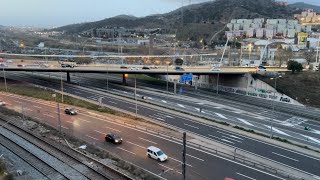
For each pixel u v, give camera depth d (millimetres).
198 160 49219
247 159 49656
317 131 72188
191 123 71062
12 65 132750
